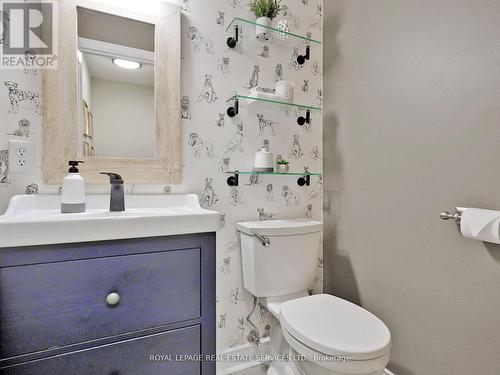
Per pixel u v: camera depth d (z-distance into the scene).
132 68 1.19
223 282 1.40
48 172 1.04
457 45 1.02
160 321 0.84
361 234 1.45
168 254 0.86
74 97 1.08
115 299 0.77
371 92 1.40
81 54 1.11
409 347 1.20
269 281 1.29
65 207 0.95
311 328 0.98
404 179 1.23
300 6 1.65
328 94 1.68
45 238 0.70
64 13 1.07
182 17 1.30
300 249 1.35
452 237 1.05
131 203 1.15
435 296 1.10
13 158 0.99
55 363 0.72
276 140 1.56
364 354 0.85
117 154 1.16
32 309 0.69
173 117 1.25
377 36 1.36
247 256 1.32
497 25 0.91
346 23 1.55
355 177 1.49
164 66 1.24
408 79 1.21
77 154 1.09
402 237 1.24
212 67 1.37
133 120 1.19
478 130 0.96
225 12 1.40
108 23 1.15
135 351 0.81
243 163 1.46
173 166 1.25
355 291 1.49
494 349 0.92
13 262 0.68
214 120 1.38
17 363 0.68
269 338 1.50
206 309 0.91
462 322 1.01
